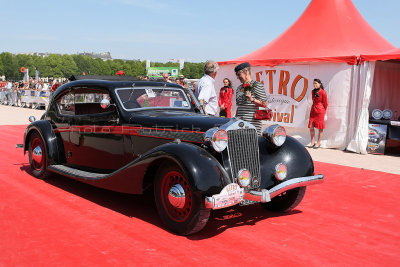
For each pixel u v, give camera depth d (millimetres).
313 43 10461
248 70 4938
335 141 9172
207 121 3736
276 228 3711
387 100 11180
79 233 3395
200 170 3170
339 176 6164
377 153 8711
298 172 3844
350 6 11594
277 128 3889
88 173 4516
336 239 3453
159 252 3043
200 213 3193
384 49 10570
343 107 8992
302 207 4461
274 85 10281
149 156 3473
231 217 4039
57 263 2793
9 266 2730
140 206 4266
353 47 10188
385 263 2967
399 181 5871
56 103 5316
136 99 4504
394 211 4348
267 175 3797
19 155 7098
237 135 3580
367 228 3768
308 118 9672
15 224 3574
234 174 3531
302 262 2939
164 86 4855
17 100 23500
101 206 4219
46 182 5215
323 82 9289
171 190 3373
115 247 3113
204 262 2883
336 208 4430
